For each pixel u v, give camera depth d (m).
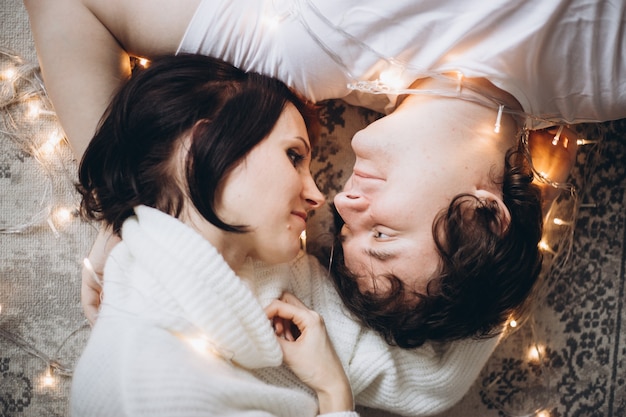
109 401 0.78
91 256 1.01
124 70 0.99
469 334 0.95
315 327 0.93
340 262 0.97
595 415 1.26
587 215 1.21
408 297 0.89
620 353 1.26
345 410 0.91
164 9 0.92
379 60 0.88
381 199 0.86
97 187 0.95
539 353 1.21
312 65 0.90
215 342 0.85
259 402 0.87
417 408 1.04
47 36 0.93
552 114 0.96
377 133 0.88
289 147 0.91
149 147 0.89
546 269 1.21
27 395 1.18
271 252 0.90
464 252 0.86
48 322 1.17
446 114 0.88
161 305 0.84
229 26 0.91
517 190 0.90
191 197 0.86
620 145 1.20
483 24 0.83
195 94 0.88
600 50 0.85
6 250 1.16
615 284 1.24
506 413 1.24
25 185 1.16
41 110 1.15
